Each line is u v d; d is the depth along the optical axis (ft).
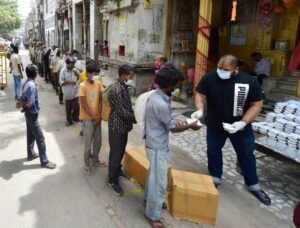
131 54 38.19
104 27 55.88
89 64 15.81
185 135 23.30
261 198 14.39
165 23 36.94
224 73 13.50
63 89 24.50
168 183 13.37
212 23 40.06
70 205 13.37
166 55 37.37
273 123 17.11
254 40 36.24
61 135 22.54
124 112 13.53
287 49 32.42
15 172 16.24
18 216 12.45
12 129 23.54
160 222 12.00
